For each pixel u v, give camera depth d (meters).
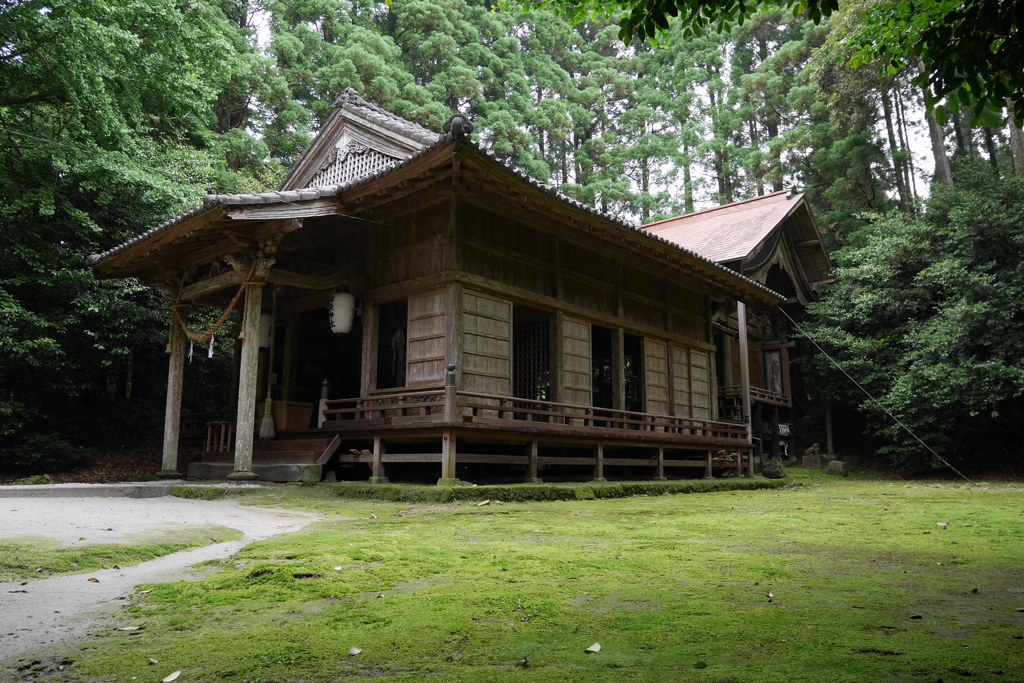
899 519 8.17
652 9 4.43
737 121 36.38
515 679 2.47
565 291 13.88
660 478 14.82
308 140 28.14
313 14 30.50
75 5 13.84
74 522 6.20
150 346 18.09
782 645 2.86
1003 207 19.27
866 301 21.36
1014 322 18.09
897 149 32.38
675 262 15.05
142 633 3.14
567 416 12.34
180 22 15.78
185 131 19.84
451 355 11.30
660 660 2.68
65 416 17.08
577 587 4.03
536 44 39.50
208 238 12.02
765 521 7.83
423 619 3.29
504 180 10.41
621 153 39.06
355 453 11.52
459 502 9.17
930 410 19.27
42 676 2.58
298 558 4.83
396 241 12.59
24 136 14.66
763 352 25.19
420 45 32.66
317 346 16.30
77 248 16.27
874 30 5.74
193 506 8.66
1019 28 3.77
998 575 4.53
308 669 2.62
